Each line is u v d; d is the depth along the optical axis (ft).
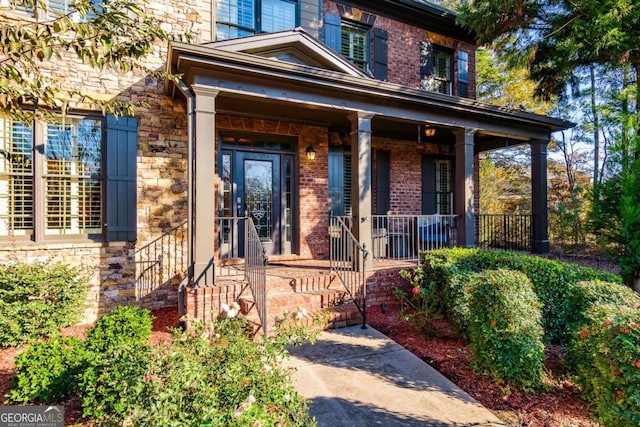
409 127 23.26
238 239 20.16
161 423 5.27
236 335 8.00
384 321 15.31
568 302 12.28
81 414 8.30
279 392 6.75
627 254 17.53
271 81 15.06
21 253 14.39
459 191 21.22
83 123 15.98
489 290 10.34
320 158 22.17
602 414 7.44
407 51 26.17
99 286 15.76
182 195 17.65
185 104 17.79
